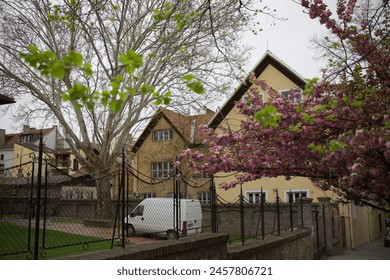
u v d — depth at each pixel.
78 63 2.61
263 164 7.23
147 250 5.43
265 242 9.51
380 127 5.65
